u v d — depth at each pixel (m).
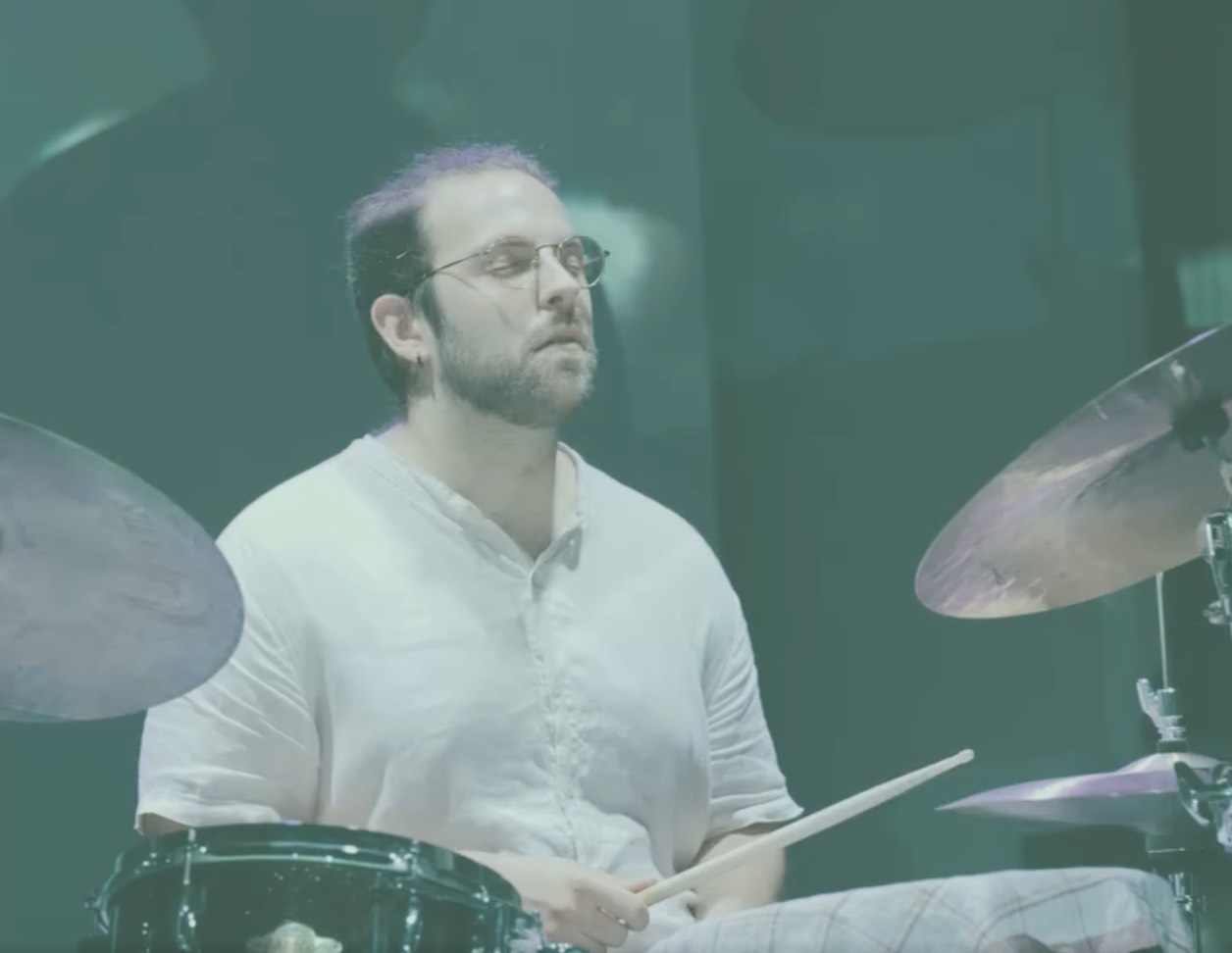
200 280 14.54
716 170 16.09
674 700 11.44
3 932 13.44
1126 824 11.83
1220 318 14.09
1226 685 13.65
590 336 11.75
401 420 12.33
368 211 12.36
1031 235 14.98
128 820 13.70
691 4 16.19
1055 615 14.35
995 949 7.98
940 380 15.14
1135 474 10.30
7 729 13.64
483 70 15.62
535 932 8.70
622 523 12.00
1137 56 14.77
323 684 11.02
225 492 14.36
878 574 15.12
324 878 8.23
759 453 15.68
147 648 9.62
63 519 8.88
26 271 14.23
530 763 10.97
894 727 14.84
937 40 15.60
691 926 8.77
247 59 14.91
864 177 15.72
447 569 11.31
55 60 14.49
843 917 8.24
